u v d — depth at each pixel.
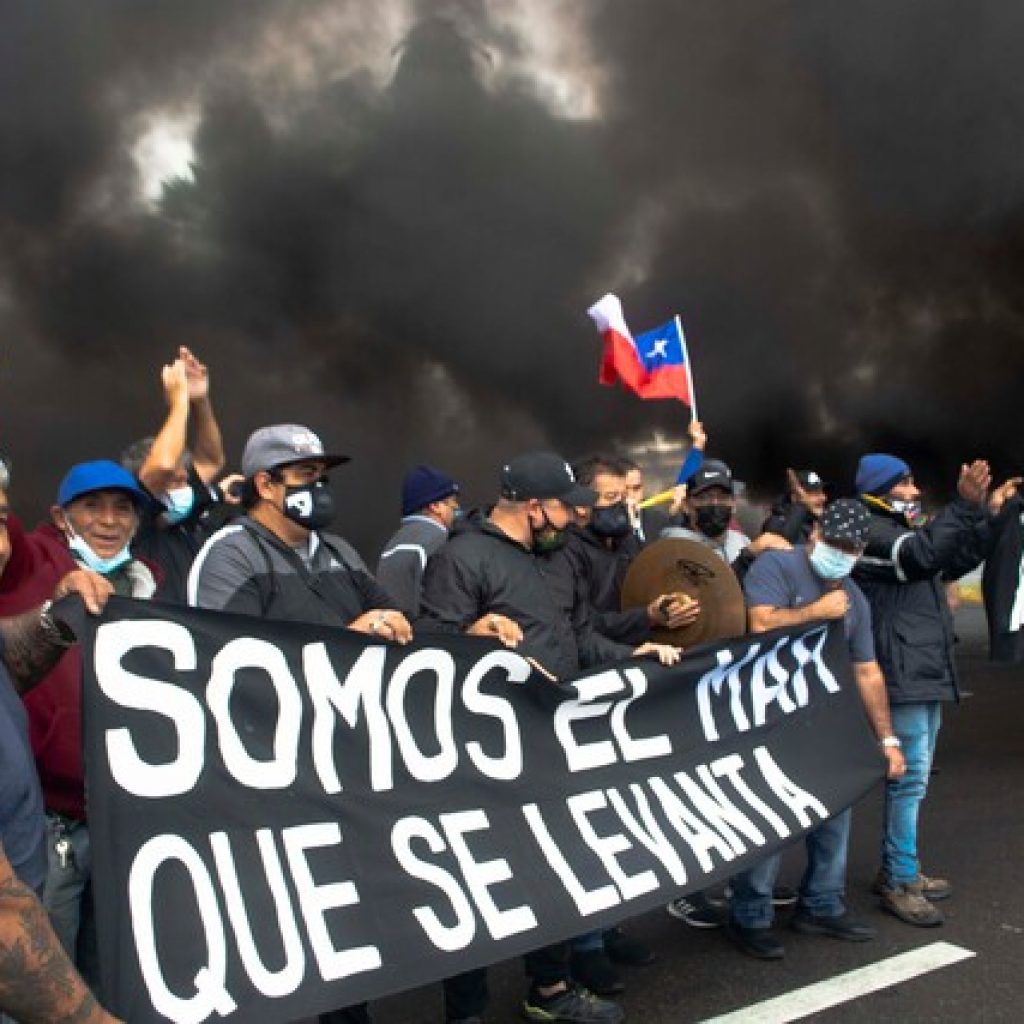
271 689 2.47
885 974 3.37
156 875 2.16
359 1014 2.74
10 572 2.35
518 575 3.19
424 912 2.53
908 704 3.82
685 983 3.37
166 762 2.25
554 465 3.20
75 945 2.43
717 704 3.39
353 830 2.52
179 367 3.43
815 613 3.61
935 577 3.90
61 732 2.33
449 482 4.55
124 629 2.24
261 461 2.75
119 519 2.71
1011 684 8.22
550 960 3.06
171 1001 2.09
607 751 3.11
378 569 4.41
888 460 4.06
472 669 2.85
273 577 2.72
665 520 5.87
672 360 6.06
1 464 2.06
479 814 2.78
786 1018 3.10
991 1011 3.10
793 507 5.58
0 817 1.75
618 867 2.91
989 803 5.23
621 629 3.77
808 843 3.71
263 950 2.25
